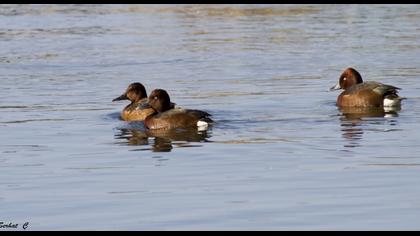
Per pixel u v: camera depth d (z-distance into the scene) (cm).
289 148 1667
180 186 1372
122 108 2261
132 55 3469
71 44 3819
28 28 4422
